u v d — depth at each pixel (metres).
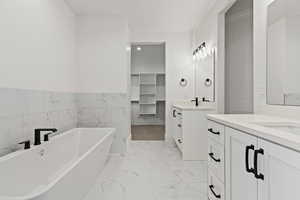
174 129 5.05
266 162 1.05
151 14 4.30
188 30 5.43
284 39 1.90
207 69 4.33
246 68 3.87
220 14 3.70
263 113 2.25
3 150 2.08
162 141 5.50
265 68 2.21
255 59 2.43
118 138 4.34
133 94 8.92
